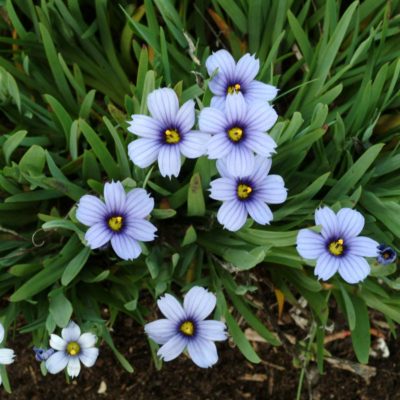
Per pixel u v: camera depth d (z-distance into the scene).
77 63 0.29
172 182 0.26
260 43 0.29
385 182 0.27
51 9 0.27
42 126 0.28
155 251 0.26
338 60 0.29
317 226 0.22
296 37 0.27
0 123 0.29
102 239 0.22
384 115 0.28
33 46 0.28
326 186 0.27
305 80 0.27
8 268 0.26
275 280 0.28
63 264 0.25
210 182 0.23
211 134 0.22
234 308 0.29
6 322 0.25
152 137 0.22
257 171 0.23
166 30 0.29
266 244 0.25
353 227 0.23
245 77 0.24
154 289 0.27
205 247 0.27
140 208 0.22
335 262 0.23
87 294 0.27
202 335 0.23
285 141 0.25
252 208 0.23
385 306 0.27
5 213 0.26
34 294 0.25
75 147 0.25
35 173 0.24
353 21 0.29
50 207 0.27
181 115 0.22
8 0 0.26
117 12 0.29
